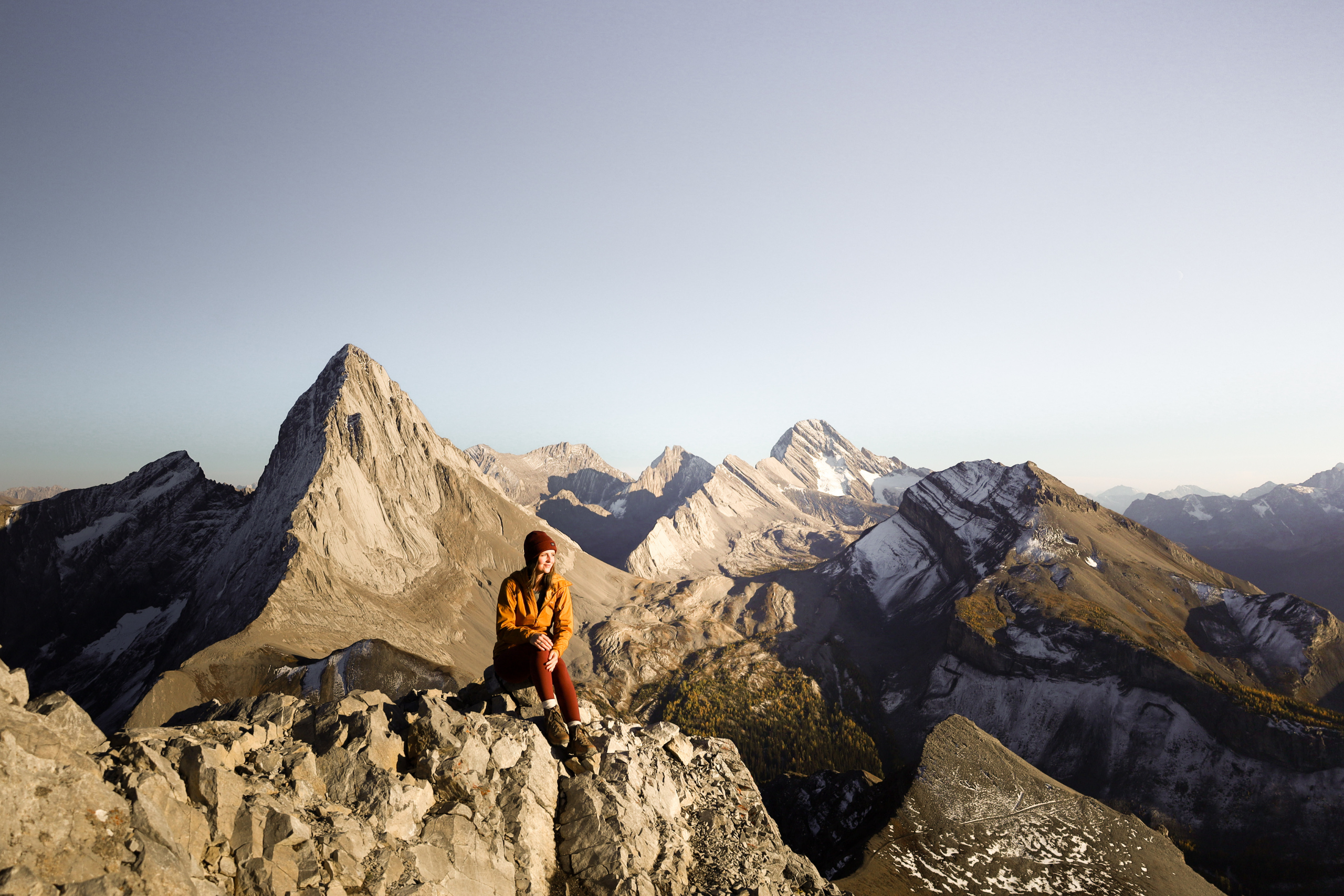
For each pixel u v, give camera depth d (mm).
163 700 76188
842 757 166500
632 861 9070
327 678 79938
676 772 12773
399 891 6910
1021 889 45156
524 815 8805
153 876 5406
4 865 4770
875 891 44188
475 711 10703
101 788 5711
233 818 6496
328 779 7785
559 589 11203
